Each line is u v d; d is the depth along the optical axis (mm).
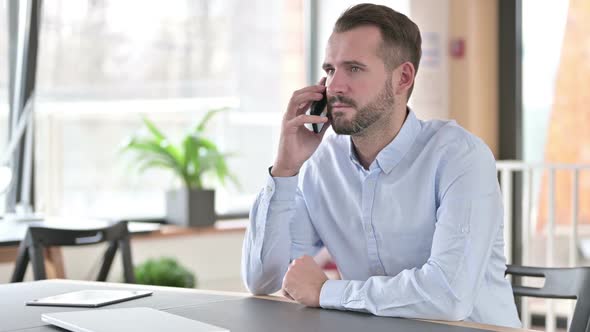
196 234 4238
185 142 4258
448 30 4918
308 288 1643
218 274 4414
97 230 2889
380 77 1824
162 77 4469
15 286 1886
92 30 4199
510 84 4918
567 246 4727
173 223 4363
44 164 4148
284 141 1904
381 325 1464
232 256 4469
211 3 4625
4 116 3967
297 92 1915
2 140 3977
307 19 5066
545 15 4824
